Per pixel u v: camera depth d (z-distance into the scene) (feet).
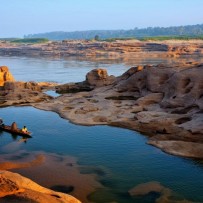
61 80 351.25
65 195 84.58
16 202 70.38
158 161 122.11
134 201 93.71
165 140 140.97
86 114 182.80
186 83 182.50
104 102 204.95
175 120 156.15
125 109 186.60
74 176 108.99
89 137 150.10
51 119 180.14
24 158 124.47
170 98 181.27
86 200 93.91
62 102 215.51
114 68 447.01
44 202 72.38
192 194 98.02
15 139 149.48
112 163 120.57
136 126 159.84
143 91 217.97
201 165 118.42
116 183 104.53
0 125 165.68
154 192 99.04
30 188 81.46
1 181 76.95
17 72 423.23
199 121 148.36
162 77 209.77
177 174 111.34
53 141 145.89
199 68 189.37
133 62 521.65
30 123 174.19
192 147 130.41
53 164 118.83
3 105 212.43
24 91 238.27
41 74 401.70
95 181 105.60
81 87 281.33
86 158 125.39
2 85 267.80
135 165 118.62
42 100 226.99
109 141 144.66
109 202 92.99
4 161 120.98
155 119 159.53
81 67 470.39
